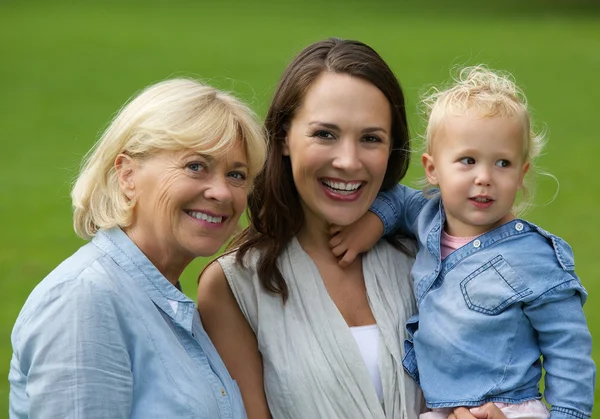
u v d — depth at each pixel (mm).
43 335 3459
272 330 4219
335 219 4301
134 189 3811
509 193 4246
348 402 4102
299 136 4258
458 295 4238
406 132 4492
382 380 4191
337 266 4492
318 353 4152
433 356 4254
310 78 4238
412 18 46375
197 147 3719
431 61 31047
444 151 4363
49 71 30266
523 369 4121
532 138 4395
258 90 25281
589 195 16328
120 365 3518
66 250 13547
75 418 3389
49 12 46688
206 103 3803
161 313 3762
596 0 52062
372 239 4520
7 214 15484
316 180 4273
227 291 4355
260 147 3951
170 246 3842
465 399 4137
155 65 31359
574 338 4074
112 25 42281
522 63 31359
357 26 42438
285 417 4133
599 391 8617
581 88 27094
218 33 40031
